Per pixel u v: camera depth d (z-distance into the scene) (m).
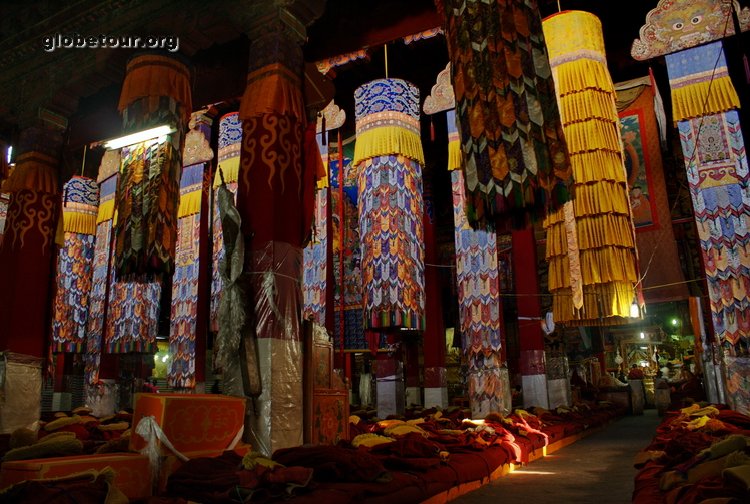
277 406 5.33
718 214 6.83
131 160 7.46
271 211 5.82
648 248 8.09
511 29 5.20
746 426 5.93
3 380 7.38
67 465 3.27
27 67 8.67
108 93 10.04
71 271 12.45
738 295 6.61
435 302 12.78
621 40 8.55
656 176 8.27
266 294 5.57
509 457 6.56
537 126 4.91
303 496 3.45
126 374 12.40
